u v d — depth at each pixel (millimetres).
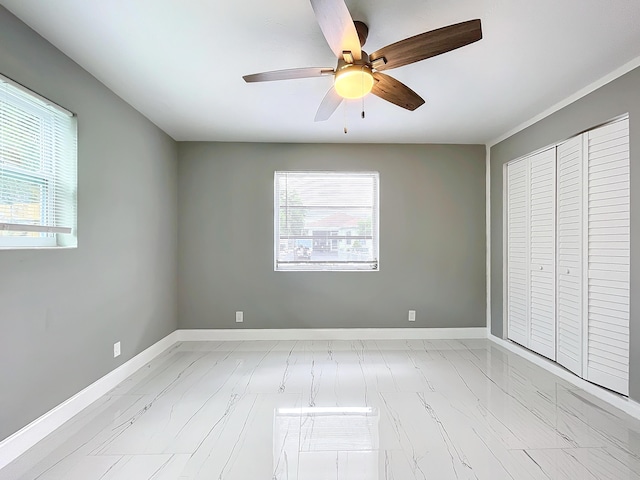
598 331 2594
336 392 2633
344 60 1805
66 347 2197
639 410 2236
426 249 4105
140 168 3145
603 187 2551
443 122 3395
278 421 2207
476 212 4121
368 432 2084
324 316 4062
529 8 1741
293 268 4082
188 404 2432
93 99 2455
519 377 2938
